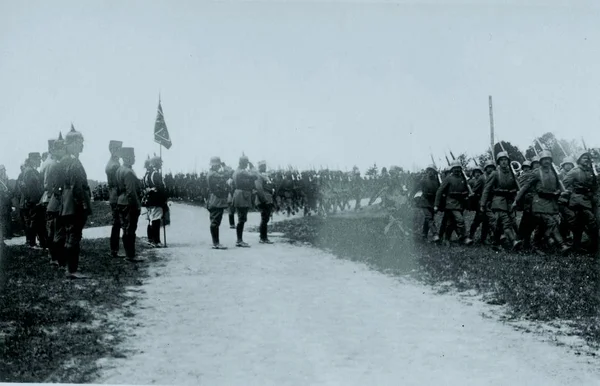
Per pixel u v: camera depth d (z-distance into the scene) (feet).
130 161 39.81
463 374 19.65
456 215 47.70
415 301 29.25
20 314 24.56
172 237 59.00
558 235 41.78
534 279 31.94
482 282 32.35
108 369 19.79
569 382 18.85
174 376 19.40
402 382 19.03
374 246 46.60
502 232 46.60
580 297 28.09
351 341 23.02
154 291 30.83
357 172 95.50
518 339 23.09
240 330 24.25
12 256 41.11
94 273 34.35
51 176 32.40
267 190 53.57
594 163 47.21
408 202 51.96
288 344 22.62
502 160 44.32
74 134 32.42
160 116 59.00
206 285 32.55
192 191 143.64
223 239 56.80
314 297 30.01
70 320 24.44
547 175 42.01
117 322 24.90
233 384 18.86
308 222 74.64
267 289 31.83
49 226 36.96
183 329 24.31
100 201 148.66
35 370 19.25
